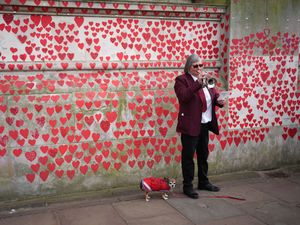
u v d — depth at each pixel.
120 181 4.46
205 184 4.48
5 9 3.84
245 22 4.83
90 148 4.25
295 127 5.41
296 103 5.36
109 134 4.32
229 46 4.79
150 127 4.50
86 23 4.20
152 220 3.66
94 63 4.25
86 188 4.31
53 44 4.10
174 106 4.59
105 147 4.32
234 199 4.22
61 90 4.08
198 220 3.67
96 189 4.36
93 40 4.26
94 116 4.23
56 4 3.96
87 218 3.70
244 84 4.96
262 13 4.92
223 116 4.88
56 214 3.80
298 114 5.40
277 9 5.02
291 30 5.16
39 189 4.12
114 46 4.36
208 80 4.10
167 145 4.62
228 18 4.76
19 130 3.95
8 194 4.01
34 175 4.07
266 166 5.29
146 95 4.43
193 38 4.75
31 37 4.00
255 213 3.85
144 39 4.49
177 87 4.05
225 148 4.97
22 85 3.94
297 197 4.30
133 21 4.41
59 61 4.13
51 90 4.04
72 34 4.16
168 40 4.62
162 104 4.52
